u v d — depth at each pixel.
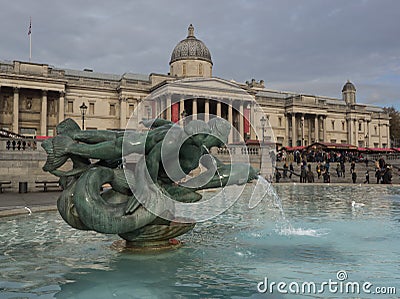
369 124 98.31
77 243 7.24
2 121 61.25
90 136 6.46
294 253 6.38
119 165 6.70
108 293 4.46
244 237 7.79
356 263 5.72
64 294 4.45
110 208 5.88
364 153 60.91
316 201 15.89
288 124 87.31
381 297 4.31
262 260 5.92
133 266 5.59
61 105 64.06
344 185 26.61
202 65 73.44
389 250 6.60
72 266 5.62
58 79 63.31
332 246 6.93
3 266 5.65
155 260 5.92
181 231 6.51
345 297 4.31
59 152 6.21
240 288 4.61
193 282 4.84
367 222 9.88
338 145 59.06
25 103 63.50
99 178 6.04
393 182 32.31
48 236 7.98
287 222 9.91
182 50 73.38
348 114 94.81
